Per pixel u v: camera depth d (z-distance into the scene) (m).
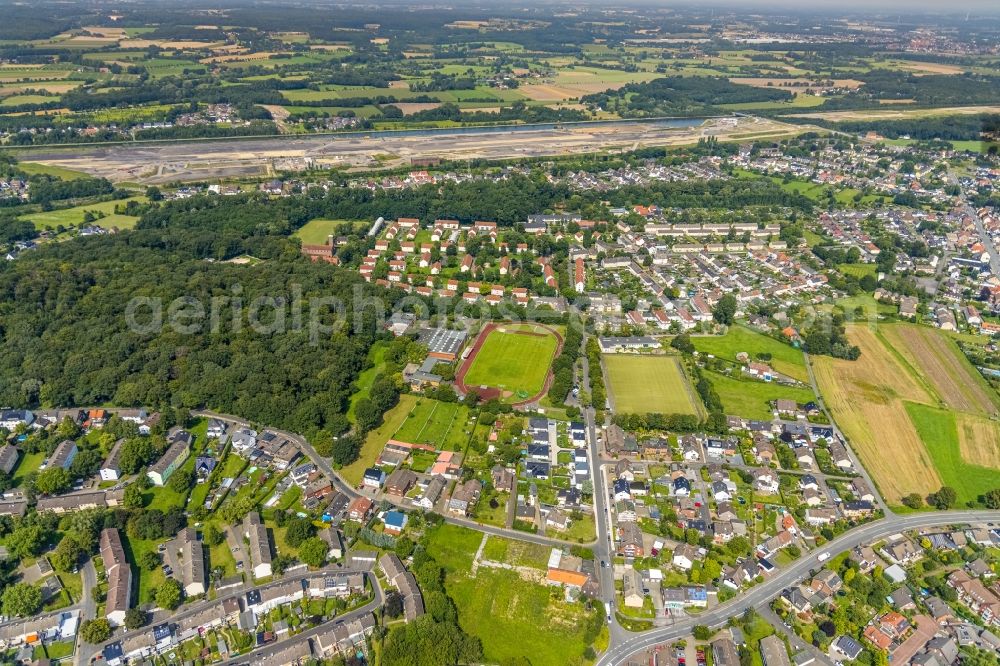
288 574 196.38
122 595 183.12
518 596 190.25
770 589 194.00
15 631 174.12
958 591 195.88
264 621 181.50
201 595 188.62
